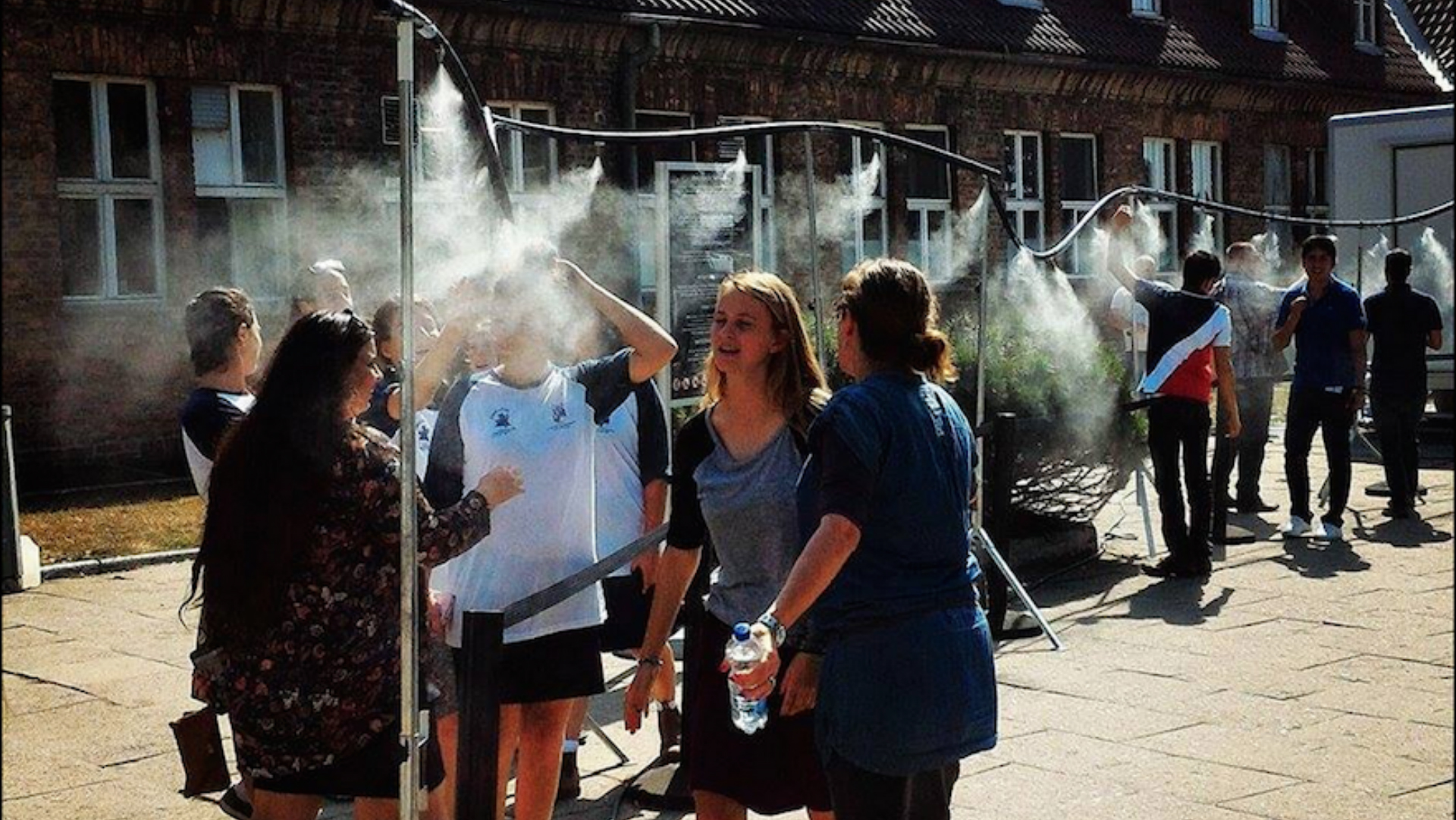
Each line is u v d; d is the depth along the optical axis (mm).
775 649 4051
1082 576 11211
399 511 4375
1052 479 11188
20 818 6512
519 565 5430
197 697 4574
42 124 14867
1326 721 7531
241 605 4289
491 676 4906
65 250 15359
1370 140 19984
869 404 4254
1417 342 13367
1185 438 10953
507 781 6320
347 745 4371
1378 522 13312
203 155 16172
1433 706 7762
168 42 15672
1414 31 35938
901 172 23516
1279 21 32188
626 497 6758
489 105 18281
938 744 4195
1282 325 12492
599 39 19109
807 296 16375
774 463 4949
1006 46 24906
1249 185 30781
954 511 4320
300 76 16594
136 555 12008
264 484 4285
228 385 5582
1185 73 28453
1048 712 7746
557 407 5480
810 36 21562
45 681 8680
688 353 8188
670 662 6965
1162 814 6293
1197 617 9789
